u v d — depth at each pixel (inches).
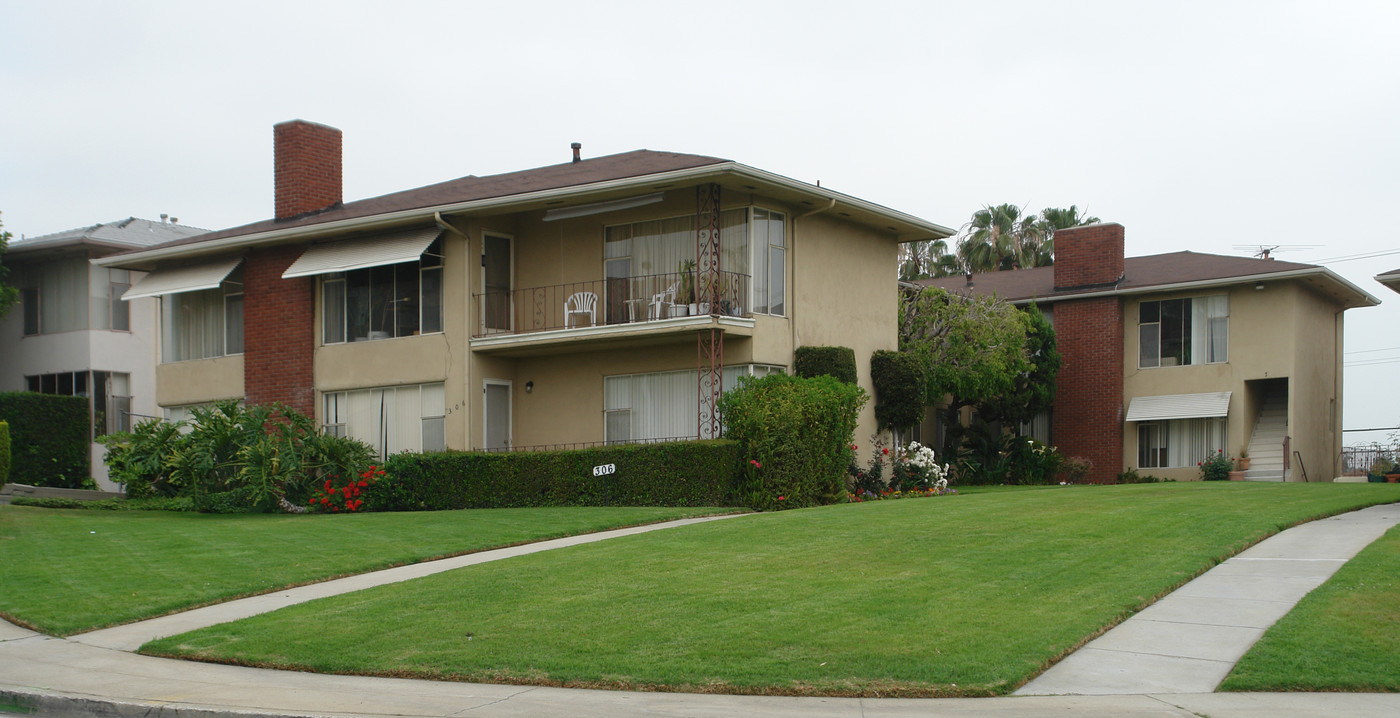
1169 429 1253.1
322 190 1104.8
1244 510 618.2
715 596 418.9
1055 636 349.1
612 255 930.7
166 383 1118.4
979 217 2325.3
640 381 909.8
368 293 989.8
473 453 850.1
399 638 381.7
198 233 1466.5
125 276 1311.5
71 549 601.3
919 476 968.9
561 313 944.3
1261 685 300.7
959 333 1124.5
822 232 944.9
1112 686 307.0
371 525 697.0
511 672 339.0
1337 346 1337.4
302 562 549.0
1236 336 1211.9
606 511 727.7
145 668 368.8
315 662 360.2
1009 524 573.6
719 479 769.6
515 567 494.6
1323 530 552.4
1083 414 1298.0
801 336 908.0
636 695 316.5
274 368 1032.8
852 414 839.1
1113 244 1302.9
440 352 936.9
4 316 1244.5
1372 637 335.0
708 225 882.1
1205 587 420.2
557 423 946.7
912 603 396.8
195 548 601.3
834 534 559.2
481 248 942.4
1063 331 1321.4
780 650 344.8
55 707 335.0
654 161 962.1
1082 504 668.1
